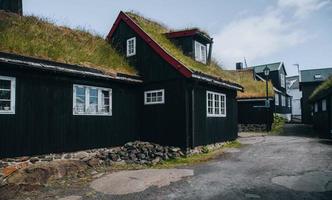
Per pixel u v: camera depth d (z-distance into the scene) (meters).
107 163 12.16
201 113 14.78
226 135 17.47
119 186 8.72
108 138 13.39
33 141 10.39
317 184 8.34
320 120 23.64
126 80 14.06
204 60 17.61
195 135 14.12
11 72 9.91
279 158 12.24
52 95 11.12
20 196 8.11
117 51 16.64
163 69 14.45
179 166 11.59
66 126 11.55
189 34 16.22
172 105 14.05
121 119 14.20
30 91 10.42
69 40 14.08
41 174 9.36
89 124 12.50
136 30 15.82
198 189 8.23
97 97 13.02
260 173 9.81
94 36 16.58
